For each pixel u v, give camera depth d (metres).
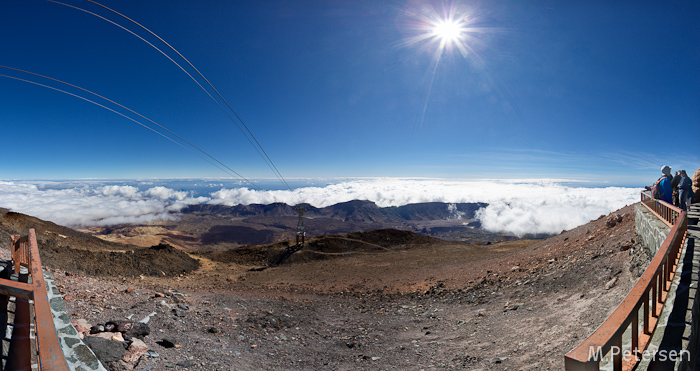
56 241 32.00
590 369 2.19
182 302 11.12
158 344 6.80
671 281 4.91
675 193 13.20
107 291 9.98
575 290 11.37
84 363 4.18
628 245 12.40
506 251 35.41
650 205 12.77
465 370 7.28
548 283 13.47
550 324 8.80
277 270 39.28
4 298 4.69
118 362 5.36
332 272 34.44
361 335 11.08
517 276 16.83
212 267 42.12
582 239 19.83
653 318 3.93
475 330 10.42
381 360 8.49
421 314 14.21
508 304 12.66
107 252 30.66
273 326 10.86
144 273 29.38
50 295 5.49
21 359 4.12
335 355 8.89
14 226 32.19
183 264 38.84
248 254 51.78
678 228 5.91
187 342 7.41
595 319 7.70
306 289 24.77
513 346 8.07
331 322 13.09
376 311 15.49
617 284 9.60
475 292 16.23
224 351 7.54
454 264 29.38
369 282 26.48
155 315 8.62
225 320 10.22
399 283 23.98
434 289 19.05
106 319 7.36
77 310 7.37
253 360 7.56
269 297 18.42
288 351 8.71
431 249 45.06
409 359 8.52
